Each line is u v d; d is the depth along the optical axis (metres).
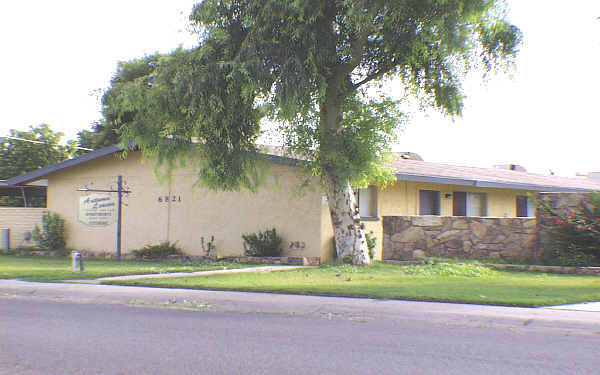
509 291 10.79
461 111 15.99
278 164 19.27
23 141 39.16
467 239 17.12
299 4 13.46
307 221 18.58
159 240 21.88
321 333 7.75
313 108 15.01
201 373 5.71
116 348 6.83
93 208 23.64
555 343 7.09
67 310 9.89
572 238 15.01
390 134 16.50
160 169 22.00
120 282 12.89
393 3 13.50
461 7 13.73
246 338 7.41
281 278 13.50
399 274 14.27
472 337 7.45
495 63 15.76
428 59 15.77
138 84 14.77
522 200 27.12
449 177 20.34
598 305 9.45
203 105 13.97
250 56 13.76
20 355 6.49
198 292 11.56
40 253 23.42
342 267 15.84
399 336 7.53
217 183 15.78
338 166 15.67
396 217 18.14
